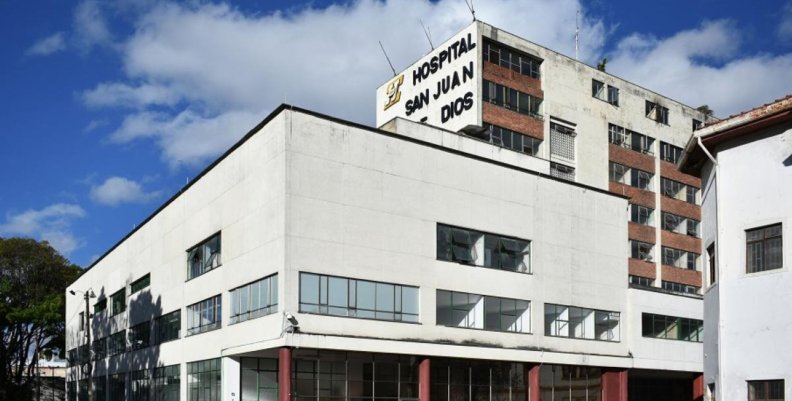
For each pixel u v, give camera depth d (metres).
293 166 36.59
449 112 57.28
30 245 80.69
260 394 39.91
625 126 66.56
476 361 42.81
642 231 65.81
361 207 38.59
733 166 23.88
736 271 23.27
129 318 57.47
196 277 45.22
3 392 77.19
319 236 36.78
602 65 69.88
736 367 22.81
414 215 40.62
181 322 46.78
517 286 44.59
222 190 42.66
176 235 48.88
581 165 61.91
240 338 38.75
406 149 41.00
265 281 37.00
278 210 36.38
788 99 22.12
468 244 42.88
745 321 22.80
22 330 80.12
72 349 76.38
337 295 36.84
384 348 37.59
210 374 42.03
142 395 53.31
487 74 56.47
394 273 39.19
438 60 59.31
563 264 47.34
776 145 22.78
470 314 42.06
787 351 21.61
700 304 55.25
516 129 57.44
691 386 60.88
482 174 44.12
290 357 34.81
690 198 71.19
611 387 49.06
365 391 38.59
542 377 45.59
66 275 82.88
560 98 61.38
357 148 39.03
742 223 23.33
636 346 50.28
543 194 47.12
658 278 66.12
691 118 73.50
